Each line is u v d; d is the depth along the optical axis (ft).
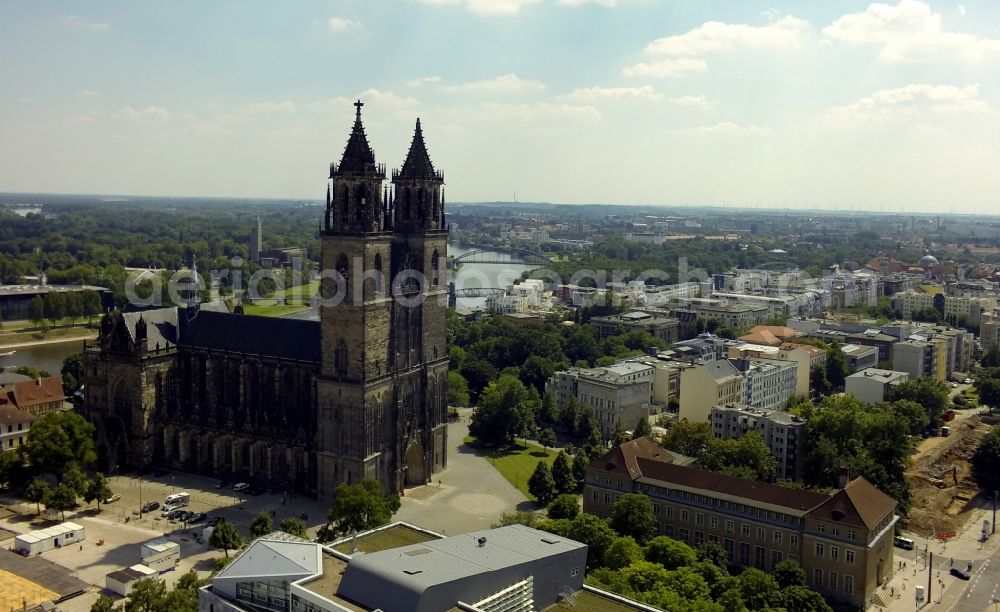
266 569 415.23
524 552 424.46
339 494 616.39
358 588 387.55
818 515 588.50
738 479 640.58
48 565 573.33
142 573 558.15
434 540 460.96
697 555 579.48
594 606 423.23
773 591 517.96
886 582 614.34
